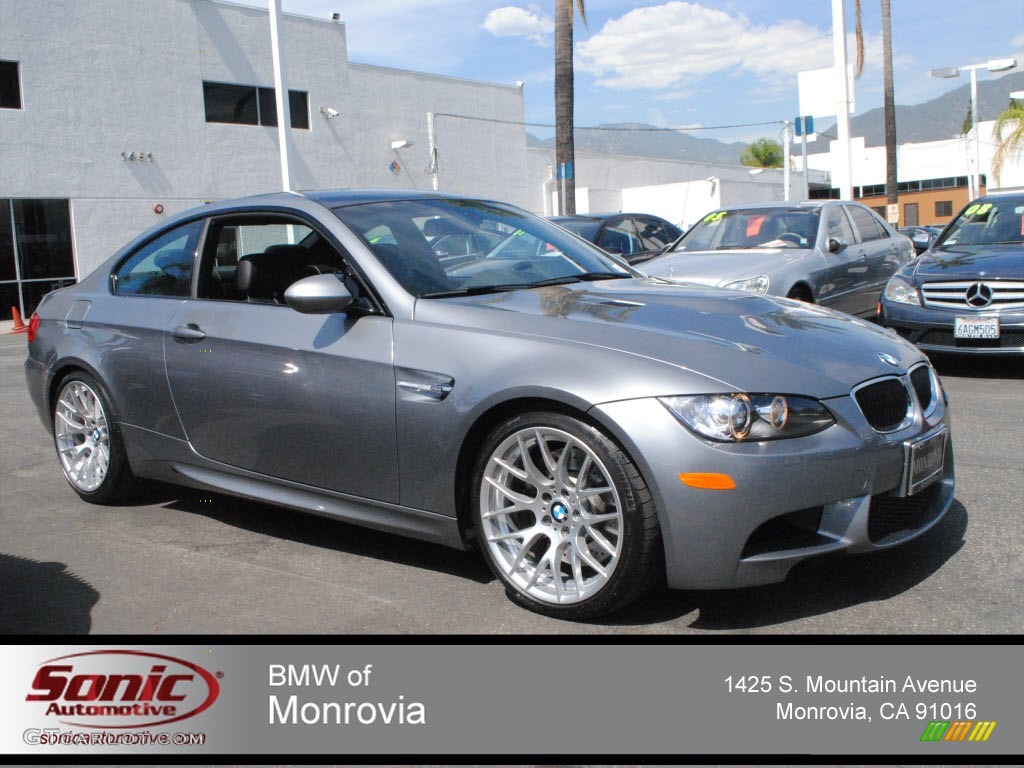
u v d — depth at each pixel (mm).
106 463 4617
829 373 3105
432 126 31016
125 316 4480
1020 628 3014
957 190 53938
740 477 2854
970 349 7344
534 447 3262
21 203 20047
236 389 3934
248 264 4125
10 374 10188
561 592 3174
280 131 18016
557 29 16984
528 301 3594
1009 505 4223
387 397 3461
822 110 20062
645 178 43250
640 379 2977
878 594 3311
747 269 8078
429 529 3488
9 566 3910
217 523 4418
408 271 3719
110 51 21328
